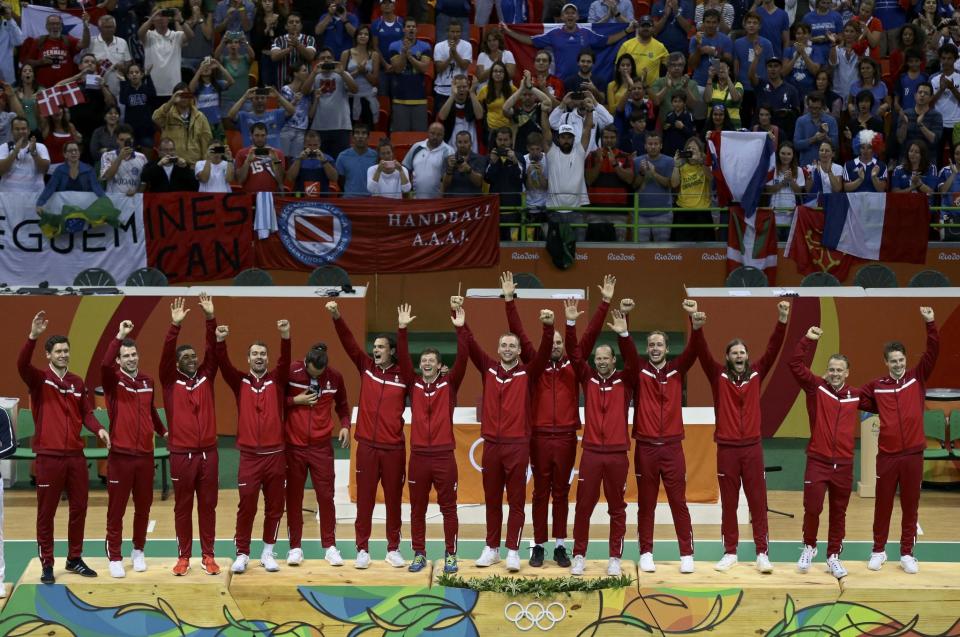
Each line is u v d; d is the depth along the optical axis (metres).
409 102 26.53
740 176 24.20
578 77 26.11
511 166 24.59
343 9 27.33
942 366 21.75
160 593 15.00
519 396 15.12
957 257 24.95
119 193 24.06
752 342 21.62
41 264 23.72
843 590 14.93
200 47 27.53
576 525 15.34
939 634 14.88
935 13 28.44
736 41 26.45
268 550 15.49
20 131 24.22
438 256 24.23
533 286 23.34
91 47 26.70
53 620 14.95
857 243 24.23
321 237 24.06
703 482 18.84
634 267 24.88
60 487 15.00
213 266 23.95
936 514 19.14
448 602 15.03
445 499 15.34
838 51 27.03
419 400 15.30
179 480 15.13
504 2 28.61
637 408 15.24
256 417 15.27
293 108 25.69
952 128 26.23
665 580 15.12
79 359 21.70
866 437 19.83
